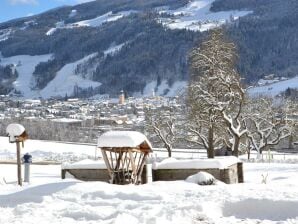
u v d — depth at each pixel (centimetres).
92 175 2177
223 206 1218
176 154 6506
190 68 4638
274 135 6319
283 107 6141
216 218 1138
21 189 1669
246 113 5672
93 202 1354
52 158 5147
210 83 4466
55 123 11694
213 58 4466
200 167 2028
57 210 1265
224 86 4428
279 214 1176
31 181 2388
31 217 1188
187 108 4981
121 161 2005
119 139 1917
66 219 1161
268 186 1571
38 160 4828
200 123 4697
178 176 2055
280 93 16450
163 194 1426
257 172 3019
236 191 1416
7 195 1550
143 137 1984
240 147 5900
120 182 1952
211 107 4450
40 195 1531
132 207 1274
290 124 5816
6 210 1310
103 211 1211
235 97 4459
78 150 6462
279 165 3838
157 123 6038
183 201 1288
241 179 2197
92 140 10175
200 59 4503
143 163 2067
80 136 10631
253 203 1207
